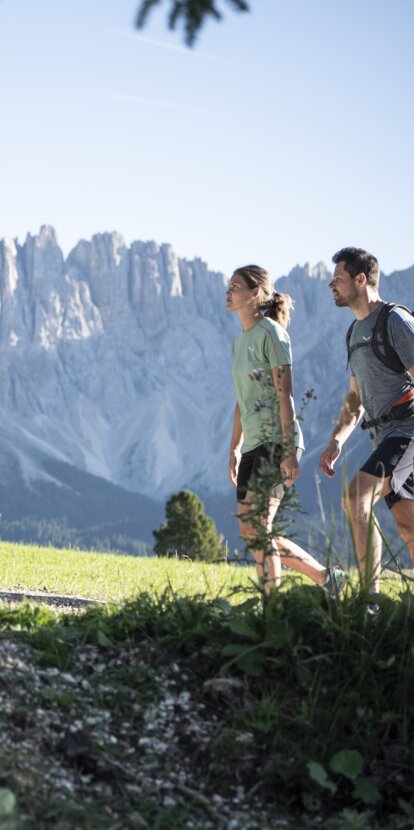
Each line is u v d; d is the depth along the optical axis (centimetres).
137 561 1881
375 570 547
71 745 423
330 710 483
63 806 378
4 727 423
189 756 449
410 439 731
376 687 491
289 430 566
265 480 548
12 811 352
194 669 508
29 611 562
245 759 450
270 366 702
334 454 751
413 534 731
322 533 543
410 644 516
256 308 729
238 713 473
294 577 558
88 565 1617
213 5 489
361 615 528
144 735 454
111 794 407
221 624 534
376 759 466
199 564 1797
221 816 412
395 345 729
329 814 438
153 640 524
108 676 491
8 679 459
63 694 459
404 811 445
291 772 445
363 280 750
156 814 402
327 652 513
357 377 755
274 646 503
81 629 543
